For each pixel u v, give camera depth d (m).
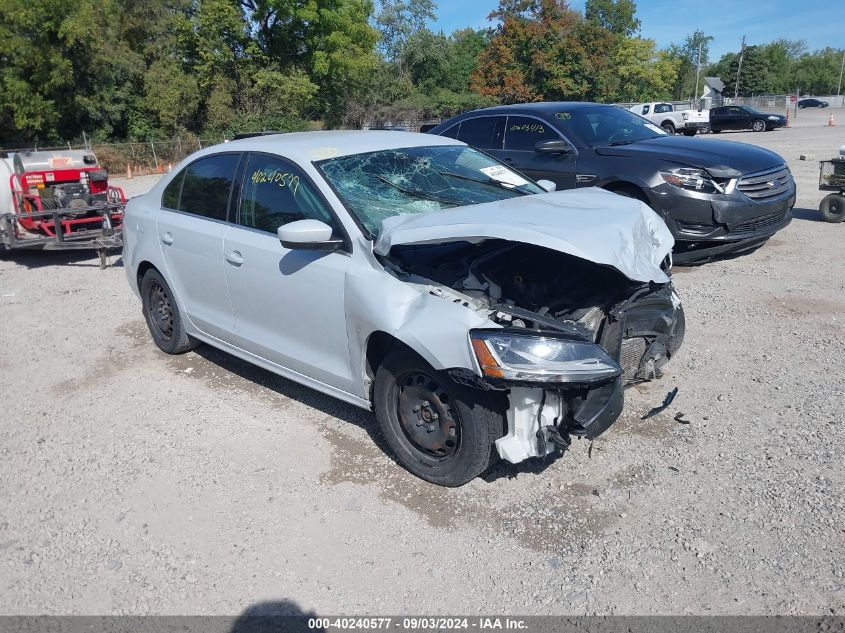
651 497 3.62
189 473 4.04
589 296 3.87
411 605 2.98
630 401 4.62
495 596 3.01
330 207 4.11
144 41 37.94
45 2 30.12
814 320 5.90
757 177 7.37
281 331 4.48
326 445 4.29
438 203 4.39
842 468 3.76
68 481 4.00
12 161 9.36
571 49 47.69
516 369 3.20
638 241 3.67
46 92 31.62
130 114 35.81
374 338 3.90
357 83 44.44
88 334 6.48
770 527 3.34
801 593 2.93
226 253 4.73
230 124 36.53
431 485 3.82
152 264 5.56
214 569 3.24
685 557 3.18
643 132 8.73
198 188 5.20
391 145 4.84
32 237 9.12
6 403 5.05
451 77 66.56
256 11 37.84
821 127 34.47
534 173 8.43
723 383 4.83
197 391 5.14
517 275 4.01
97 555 3.36
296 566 3.24
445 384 3.54
